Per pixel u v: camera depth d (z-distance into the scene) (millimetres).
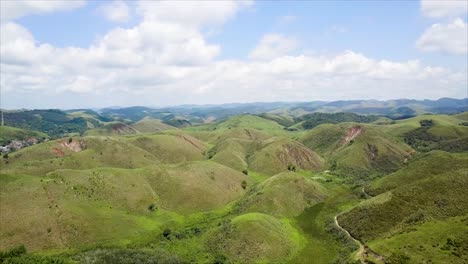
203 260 99500
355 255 93375
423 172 144875
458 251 79000
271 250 102875
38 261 90250
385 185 146625
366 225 108188
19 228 106938
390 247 89625
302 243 111000
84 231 110188
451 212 100625
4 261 88562
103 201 127625
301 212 139250
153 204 134250
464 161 144250
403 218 104625
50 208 116125
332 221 122438
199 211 138125
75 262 91938
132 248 104938
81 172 140375
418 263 78625
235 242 106188
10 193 120125
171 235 116312
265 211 134500
